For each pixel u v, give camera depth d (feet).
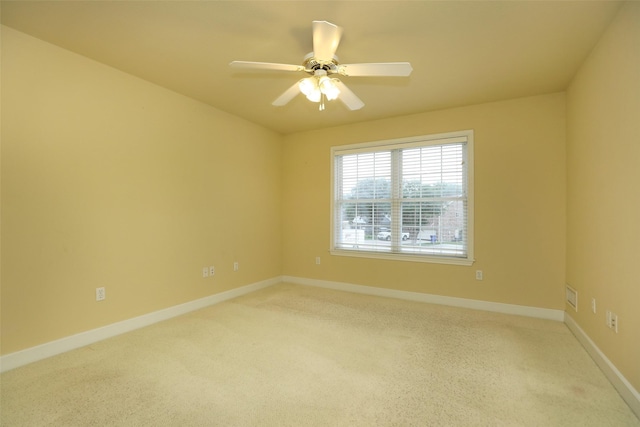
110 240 8.81
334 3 6.04
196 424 5.22
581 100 8.46
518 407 5.67
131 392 6.11
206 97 11.05
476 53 7.87
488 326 9.68
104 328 8.65
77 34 7.18
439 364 7.27
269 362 7.36
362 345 8.30
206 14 6.43
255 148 14.17
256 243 14.29
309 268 15.23
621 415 5.44
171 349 8.02
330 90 7.22
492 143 11.23
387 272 13.21
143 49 7.84
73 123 8.00
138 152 9.49
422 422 5.28
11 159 6.98
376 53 7.90
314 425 5.21
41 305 7.45
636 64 5.51
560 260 10.25
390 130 13.12
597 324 7.27
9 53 6.93
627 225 5.84
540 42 7.32
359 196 14.03
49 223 7.58
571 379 6.59
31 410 5.54
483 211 11.38
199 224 11.50
